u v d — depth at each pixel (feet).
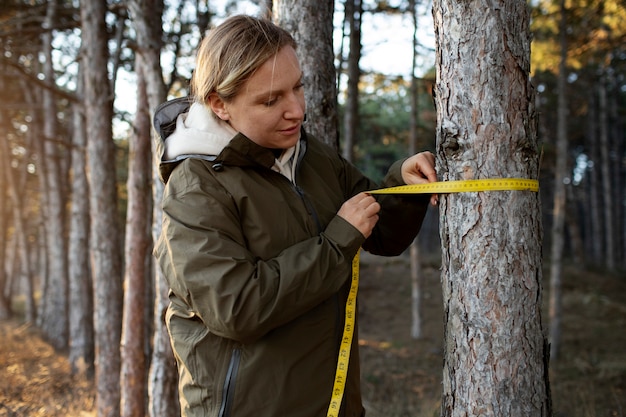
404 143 44.37
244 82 5.02
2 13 25.79
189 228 4.91
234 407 5.06
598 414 15.64
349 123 29.86
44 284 52.16
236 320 4.69
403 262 71.87
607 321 47.16
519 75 5.50
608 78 68.59
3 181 56.24
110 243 22.39
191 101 5.91
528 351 5.49
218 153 5.24
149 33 14.94
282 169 5.57
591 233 98.53
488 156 5.48
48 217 50.90
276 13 9.43
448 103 5.67
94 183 22.21
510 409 5.44
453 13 5.58
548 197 89.92
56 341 42.37
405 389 26.71
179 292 4.97
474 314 5.55
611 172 92.79
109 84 22.24
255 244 5.17
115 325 22.16
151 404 14.05
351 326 5.60
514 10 5.49
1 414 18.06
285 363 5.14
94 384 27.09
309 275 4.86
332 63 9.50
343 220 5.17
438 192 5.68
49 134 41.34
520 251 5.47
